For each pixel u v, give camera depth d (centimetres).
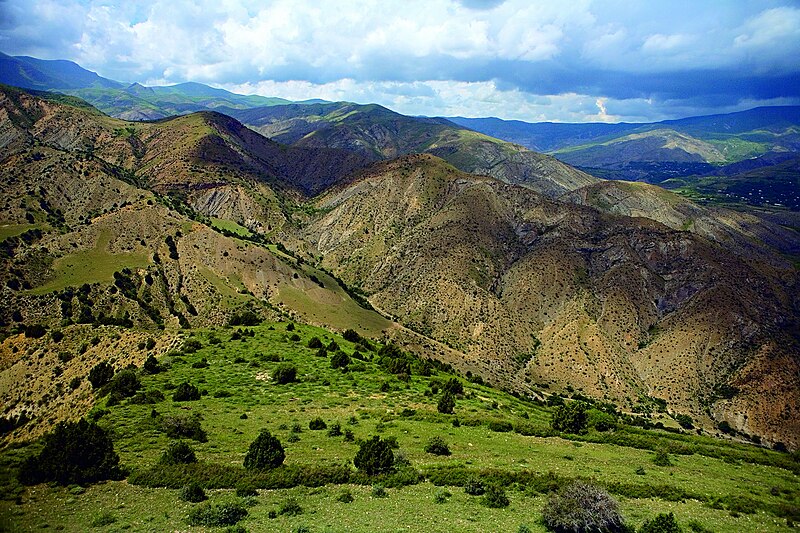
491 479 3306
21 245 14888
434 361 13425
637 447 5084
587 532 2503
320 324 14488
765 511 3133
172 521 2559
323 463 3634
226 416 5103
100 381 6506
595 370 14650
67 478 3116
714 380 14338
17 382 7325
